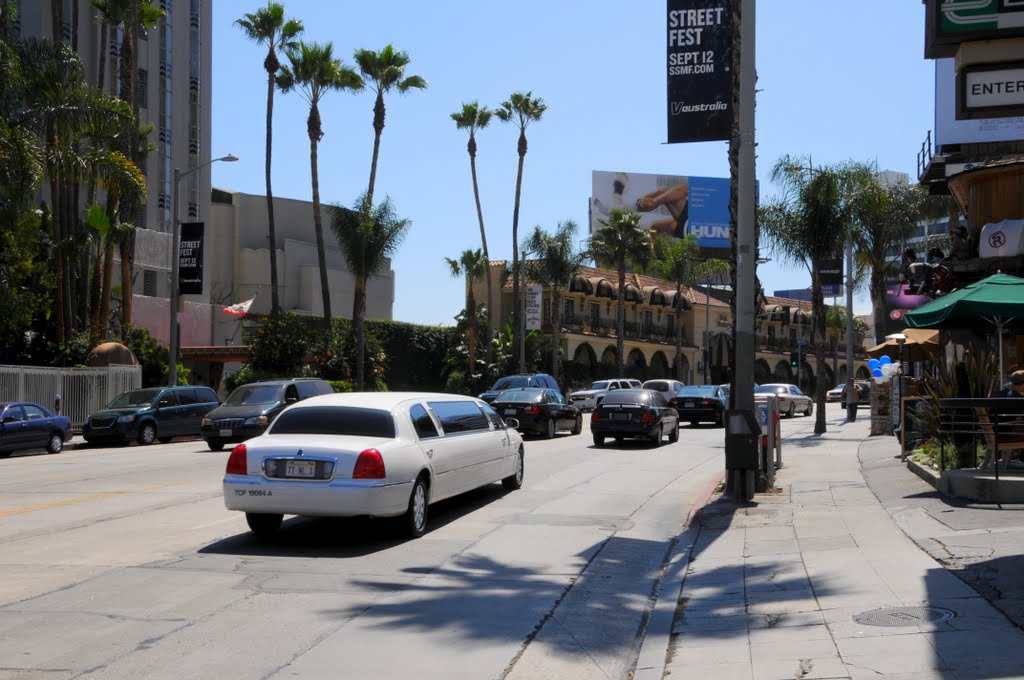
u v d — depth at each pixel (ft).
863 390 195.11
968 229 63.36
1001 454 41.57
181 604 24.09
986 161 64.08
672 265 212.02
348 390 137.59
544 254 189.47
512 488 48.55
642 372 230.68
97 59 140.05
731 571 28.12
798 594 24.27
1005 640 18.45
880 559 27.25
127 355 107.04
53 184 106.63
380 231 147.43
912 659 17.85
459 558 30.60
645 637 21.91
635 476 56.03
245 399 78.64
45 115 92.12
